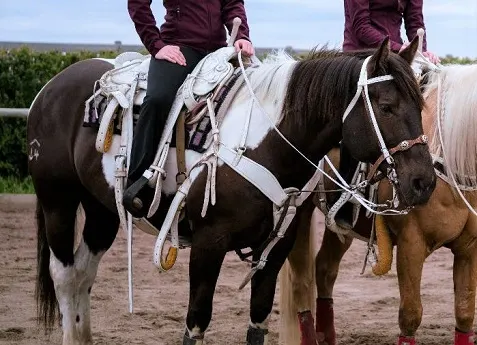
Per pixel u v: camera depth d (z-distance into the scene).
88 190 5.54
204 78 4.95
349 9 5.80
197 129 4.87
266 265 4.91
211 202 4.68
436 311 7.18
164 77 5.01
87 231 5.79
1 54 11.86
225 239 4.72
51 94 5.69
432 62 5.52
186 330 4.80
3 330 6.33
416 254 5.07
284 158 4.73
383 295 7.75
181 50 5.14
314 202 5.57
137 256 8.99
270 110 4.77
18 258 8.61
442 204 5.02
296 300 5.84
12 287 7.59
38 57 11.92
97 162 5.33
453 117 5.03
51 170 5.62
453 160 5.02
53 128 5.62
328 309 6.11
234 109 4.85
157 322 6.68
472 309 5.31
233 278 8.20
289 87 4.70
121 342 6.16
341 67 4.56
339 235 5.75
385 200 5.16
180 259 8.93
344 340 6.37
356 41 5.84
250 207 4.66
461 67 5.20
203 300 4.76
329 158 5.50
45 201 5.70
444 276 8.41
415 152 4.33
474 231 5.15
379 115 4.38
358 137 4.46
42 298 5.82
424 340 6.32
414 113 4.36
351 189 4.80
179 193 4.80
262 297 4.93
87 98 5.50
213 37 5.20
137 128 5.00
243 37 5.23
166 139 4.93
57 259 5.68
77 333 5.69
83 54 12.16
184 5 5.18
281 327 5.93
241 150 4.69
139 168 4.98
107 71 5.49
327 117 4.61
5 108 11.06
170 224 4.84
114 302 7.25
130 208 4.94
